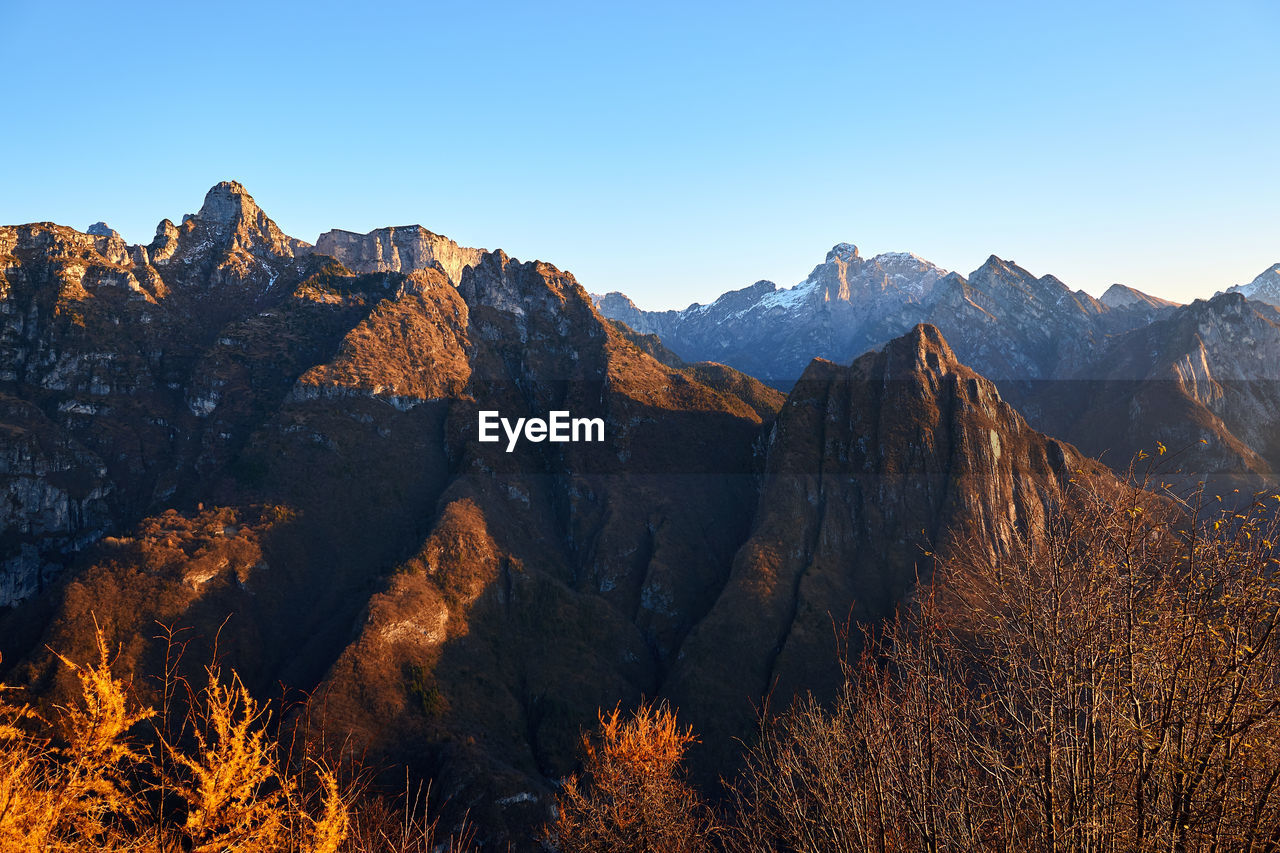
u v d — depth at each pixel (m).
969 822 10.18
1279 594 8.13
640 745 22.14
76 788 8.91
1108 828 8.88
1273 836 7.97
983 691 9.91
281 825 9.57
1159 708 8.80
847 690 11.43
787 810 12.15
